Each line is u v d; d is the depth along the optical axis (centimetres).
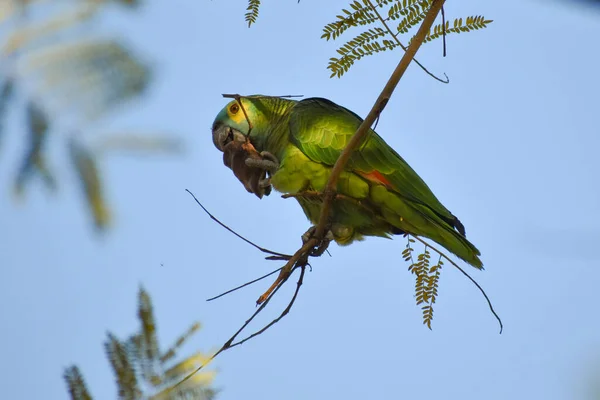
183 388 554
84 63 271
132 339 557
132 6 290
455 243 901
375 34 711
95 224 264
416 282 792
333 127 958
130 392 541
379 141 957
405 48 695
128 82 272
